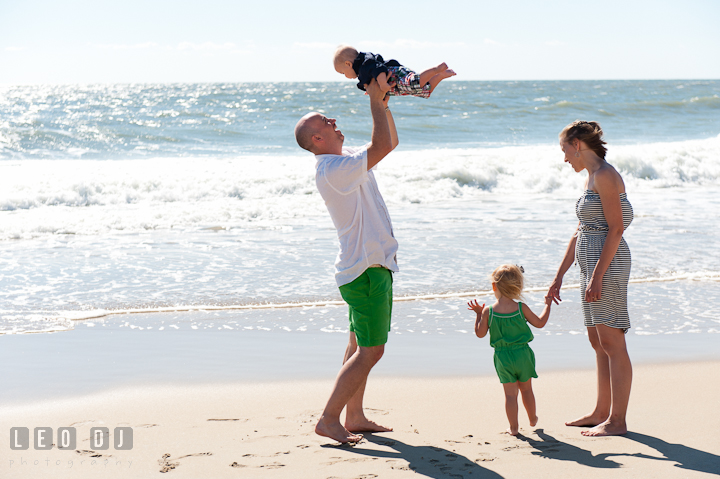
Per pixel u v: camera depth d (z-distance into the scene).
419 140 29.89
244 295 6.86
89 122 31.22
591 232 3.56
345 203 3.27
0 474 2.92
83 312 6.22
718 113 44.09
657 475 2.88
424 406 4.01
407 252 8.77
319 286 7.23
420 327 5.87
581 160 3.62
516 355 3.49
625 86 93.44
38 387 4.30
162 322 5.97
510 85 103.12
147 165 15.69
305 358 5.01
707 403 3.96
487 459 3.11
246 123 33.97
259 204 12.70
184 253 8.89
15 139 24.73
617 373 3.47
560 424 3.67
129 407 3.94
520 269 3.62
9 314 6.12
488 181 15.85
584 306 3.64
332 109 41.03
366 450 3.23
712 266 8.07
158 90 86.31
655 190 15.99
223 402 4.05
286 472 2.93
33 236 10.10
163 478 2.87
